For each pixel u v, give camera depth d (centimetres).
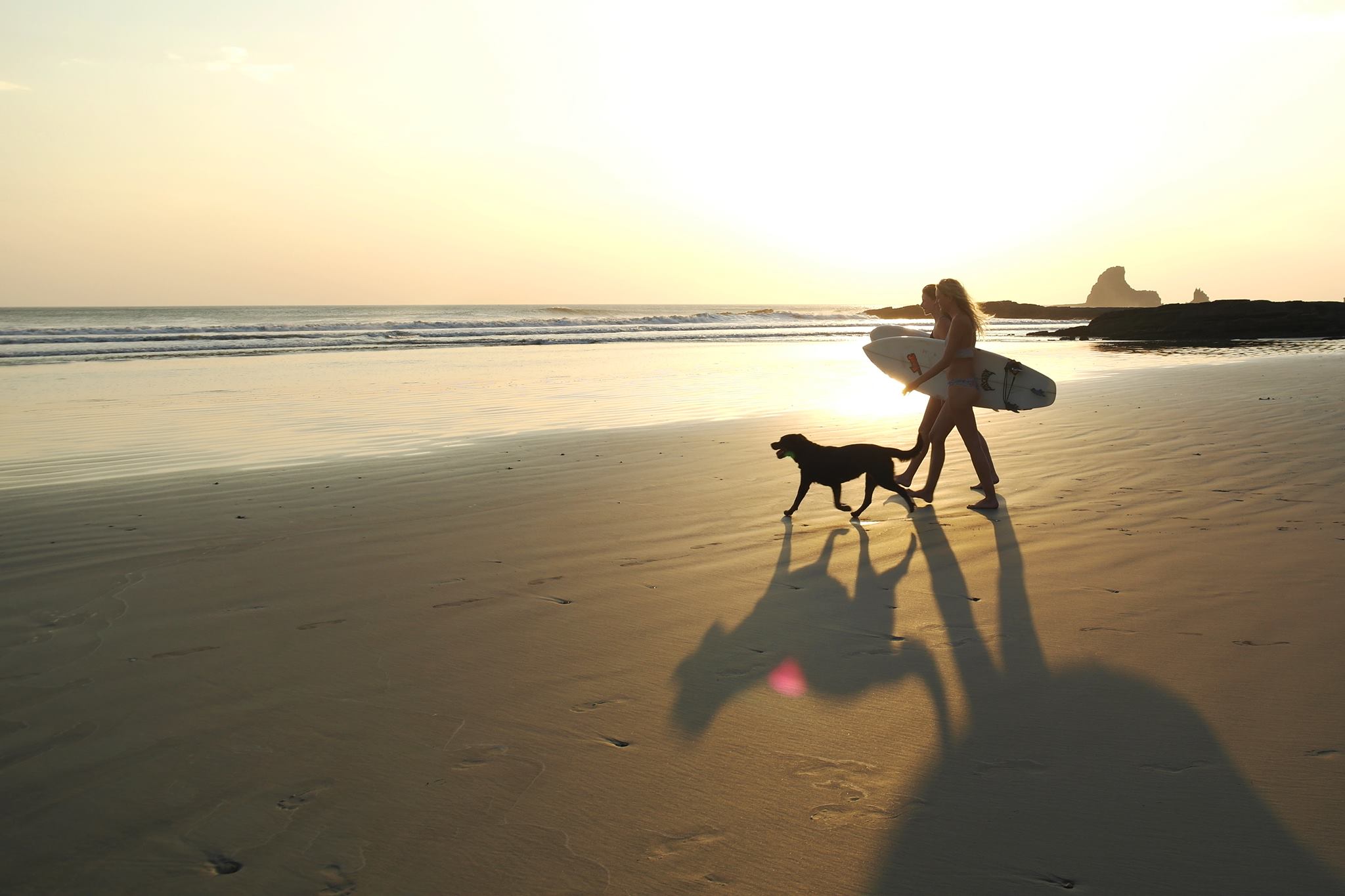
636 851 214
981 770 250
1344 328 4006
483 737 274
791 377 1820
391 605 404
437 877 204
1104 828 221
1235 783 240
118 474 750
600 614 390
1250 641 340
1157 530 509
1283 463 689
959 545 498
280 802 237
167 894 199
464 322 5147
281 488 680
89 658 341
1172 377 1580
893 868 207
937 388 707
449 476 728
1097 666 323
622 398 1403
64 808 235
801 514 588
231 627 375
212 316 8862
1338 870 202
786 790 241
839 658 337
